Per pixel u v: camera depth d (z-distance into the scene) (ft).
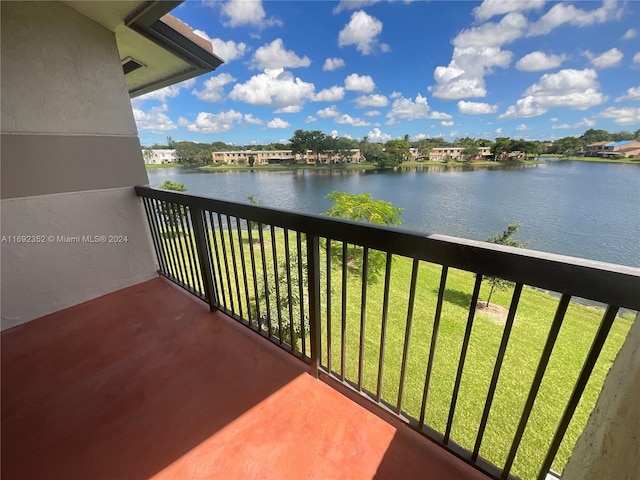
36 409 4.55
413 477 3.45
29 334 6.52
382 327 3.87
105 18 7.13
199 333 6.38
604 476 2.07
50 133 6.95
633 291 1.92
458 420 5.45
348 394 4.64
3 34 6.04
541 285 2.32
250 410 4.41
